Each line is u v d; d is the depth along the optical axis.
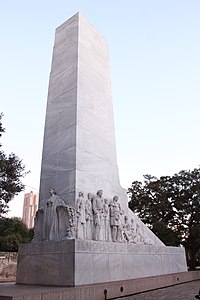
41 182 14.61
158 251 17.84
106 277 12.27
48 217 12.61
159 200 36.62
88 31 18.14
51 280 11.15
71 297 9.41
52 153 14.80
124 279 13.48
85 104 15.48
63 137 14.64
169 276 17.33
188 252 37.66
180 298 11.61
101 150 15.77
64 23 18.33
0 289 9.68
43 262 11.71
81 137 14.35
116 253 13.44
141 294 13.00
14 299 7.55
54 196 13.16
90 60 17.33
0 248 35.81
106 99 17.94
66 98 15.52
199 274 22.42
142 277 15.05
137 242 16.12
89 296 10.16
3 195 16.77
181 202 35.59
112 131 17.61
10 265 23.47
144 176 39.00
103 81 18.20
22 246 12.94
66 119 14.96
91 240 12.26
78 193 12.96
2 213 17.83
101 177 15.03
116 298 11.49
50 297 8.63
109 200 14.92
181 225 35.69
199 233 32.88
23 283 12.10
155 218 35.66
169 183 37.41
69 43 17.16
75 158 13.57
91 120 15.60
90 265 11.46
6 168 16.62
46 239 12.30
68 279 10.62
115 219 14.26
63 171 13.80
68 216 12.07
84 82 15.99
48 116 16.09
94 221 13.03
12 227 38.50
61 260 11.11
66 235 11.70
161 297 11.95
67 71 16.30
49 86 17.00
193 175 36.59
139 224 17.94
